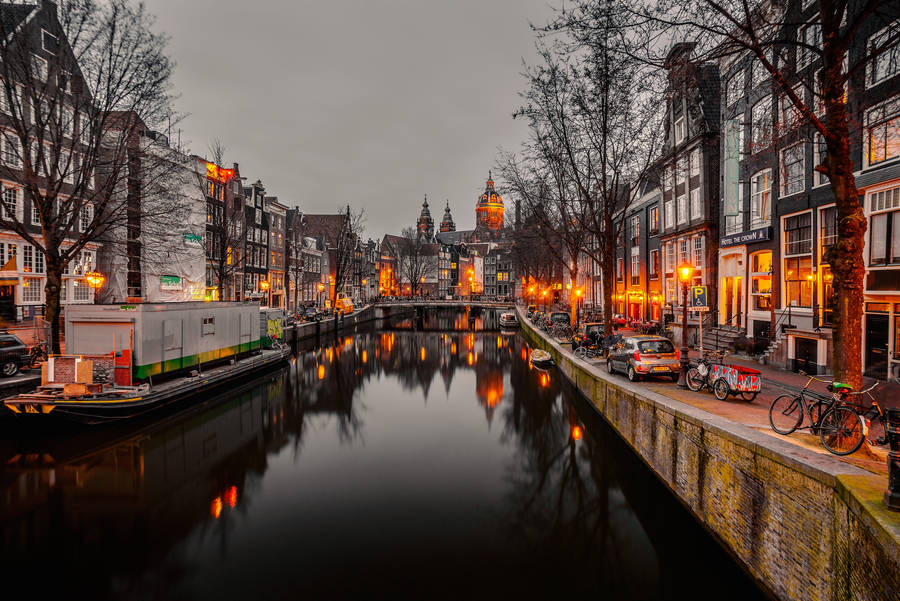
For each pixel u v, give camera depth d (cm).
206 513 984
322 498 1066
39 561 798
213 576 752
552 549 841
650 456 1034
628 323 3128
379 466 1273
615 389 1323
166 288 3422
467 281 13225
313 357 3388
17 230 1491
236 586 726
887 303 1164
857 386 657
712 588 721
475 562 799
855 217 651
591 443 1437
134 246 2886
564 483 1150
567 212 2852
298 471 1236
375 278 9525
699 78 887
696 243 2286
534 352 2914
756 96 1683
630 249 3391
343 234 5638
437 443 1475
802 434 715
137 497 1057
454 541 870
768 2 792
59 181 1534
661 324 2636
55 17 1595
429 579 745
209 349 2005
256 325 2570
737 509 673
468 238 15475
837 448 629
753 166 1808
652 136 1833
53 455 1270
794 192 1556
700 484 788
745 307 1856
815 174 1458
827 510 502
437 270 11700
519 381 2467
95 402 1314
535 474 1207
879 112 1159
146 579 744
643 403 1082
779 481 580
